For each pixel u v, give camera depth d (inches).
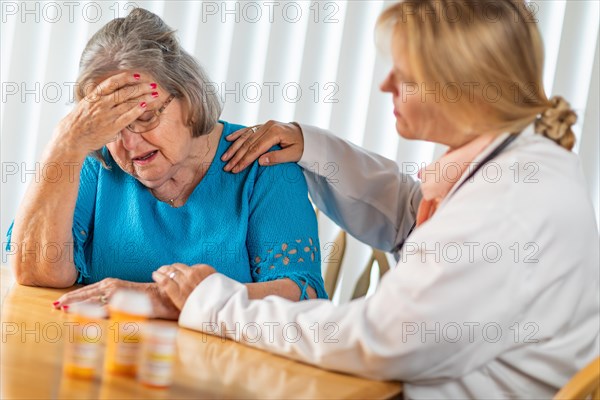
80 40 113.0
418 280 50.9
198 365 51.5
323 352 53.2
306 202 76.9
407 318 50.8
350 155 79.2
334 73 112.1
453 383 53.4
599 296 56.5
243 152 75.3
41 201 68.8
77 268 72.5
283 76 112.8
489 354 52.5
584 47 112.3
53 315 59.9
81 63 70.8
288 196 75.6
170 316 61.6
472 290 50.8
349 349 52.3
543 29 112.3
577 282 54.1
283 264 72.1
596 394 47.4
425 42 54.4
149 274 73.3
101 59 69.4
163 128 69.0
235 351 55.7
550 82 112.1
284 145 77.9
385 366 51.8
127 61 68.5
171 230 74.1
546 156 55.2
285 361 55.2
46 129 113.9
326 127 112.9
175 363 51.3
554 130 57.9
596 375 46.7
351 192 79.0
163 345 46.2
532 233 51.8
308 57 112.3
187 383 47.8
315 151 77.7
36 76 113.5
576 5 112.0
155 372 45.9
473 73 54.6
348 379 52.8
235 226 73.9
